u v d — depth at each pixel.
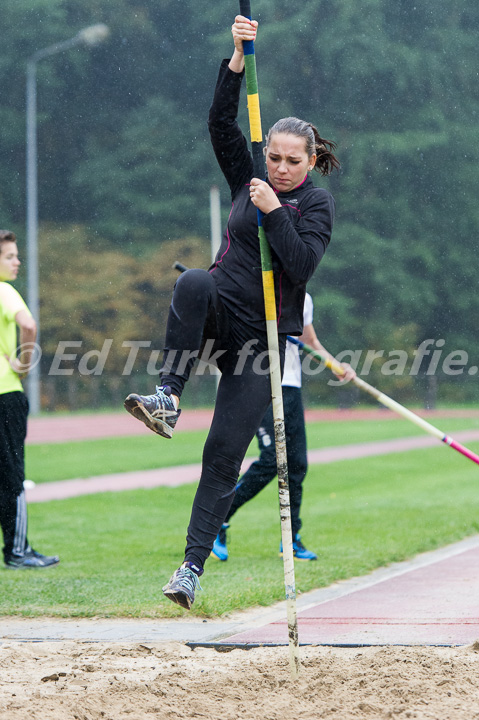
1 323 19.83
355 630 13.59
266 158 11.20
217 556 20.36
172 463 47.81
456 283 138.88
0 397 19.58
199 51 138.50
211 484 10.86
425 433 70.06
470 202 138.50
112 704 9.73
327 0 135.62
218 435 10.86
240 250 11.08
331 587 17.56
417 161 137.25
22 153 137.88
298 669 10.40
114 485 38.19
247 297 10.95
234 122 11.52
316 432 72.56
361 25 135.62
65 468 44.81
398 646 12.12
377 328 134.12
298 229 10.89
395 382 132.88
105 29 104.88
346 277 136.25
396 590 16.89
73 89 138.62
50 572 19.11
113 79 139.00
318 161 11.98
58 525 26.81
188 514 29.39
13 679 10.91
